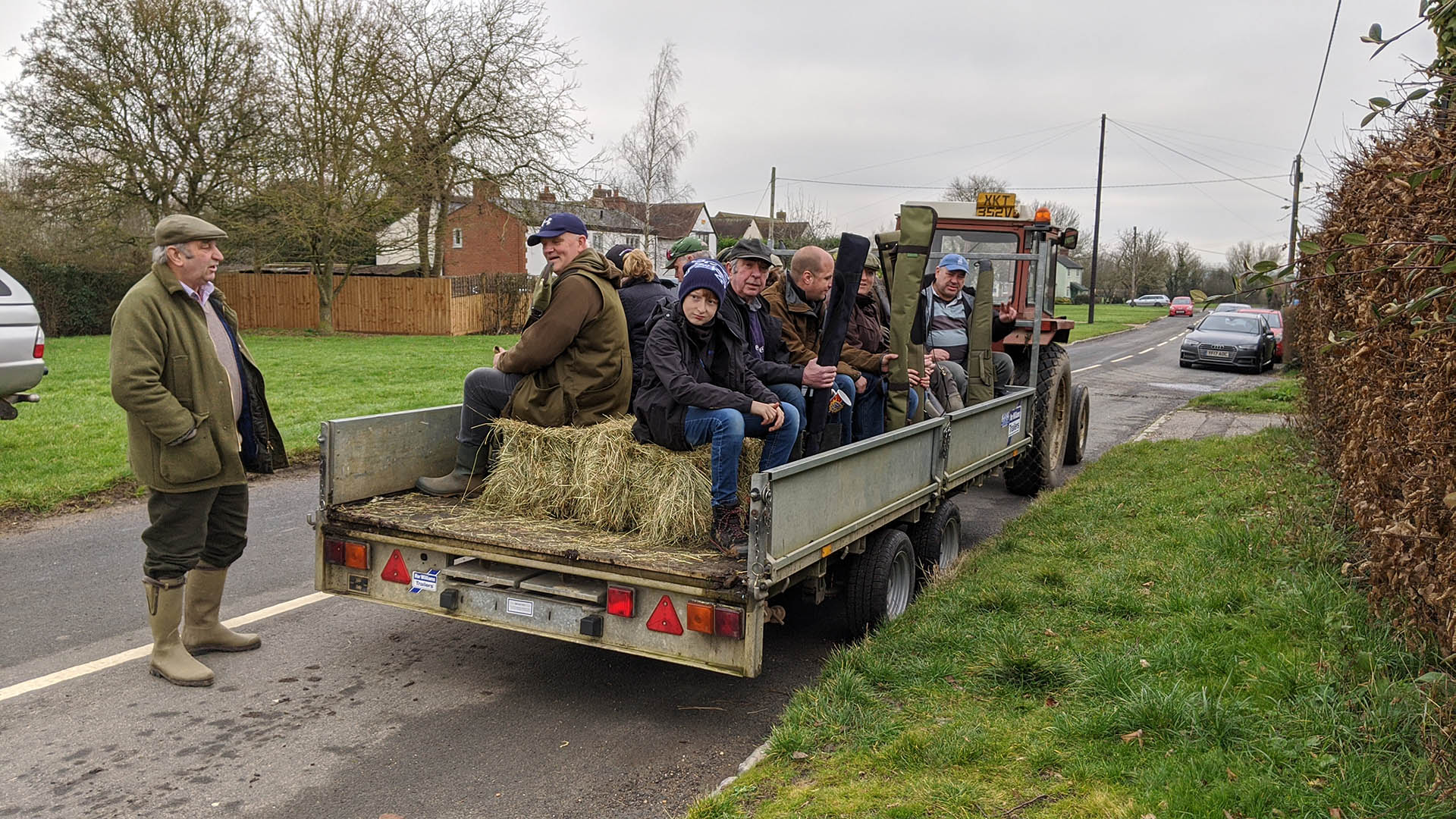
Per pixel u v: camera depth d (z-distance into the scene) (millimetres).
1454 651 3113
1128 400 17078
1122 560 5547
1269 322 25359
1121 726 3371
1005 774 3143
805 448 4820
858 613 4609
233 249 29062
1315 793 2852
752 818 2973
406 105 28250
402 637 4918
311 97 27859
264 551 6422
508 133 29109
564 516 4477
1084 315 61688
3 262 26453
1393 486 3984
